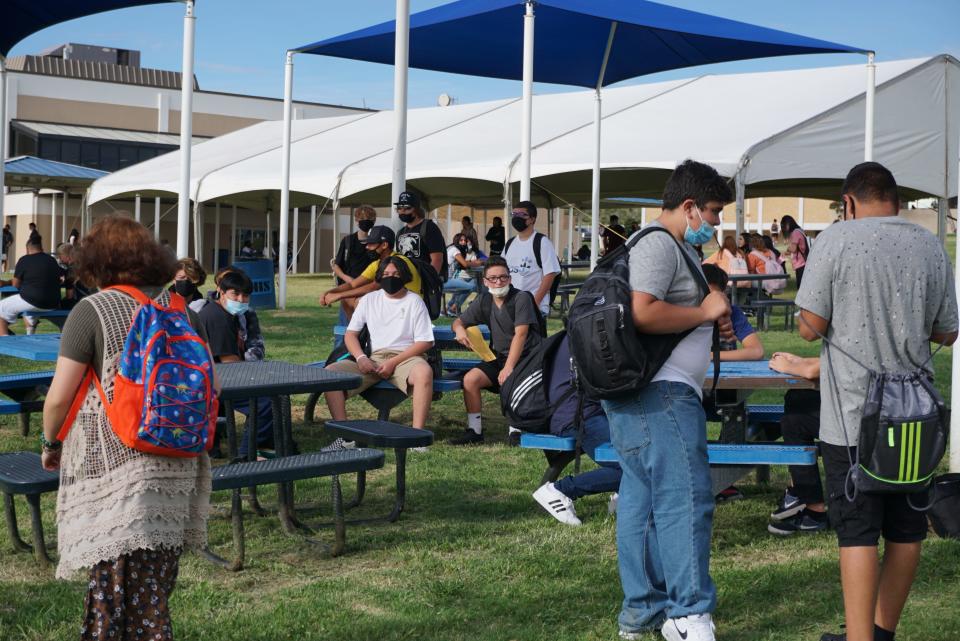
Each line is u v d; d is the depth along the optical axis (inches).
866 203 135.4
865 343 130.9
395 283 276.5
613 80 588.7
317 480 245.3
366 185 960.3
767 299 677.3
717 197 139.8
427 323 279.9
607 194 1159.0
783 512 202.2
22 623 150.9
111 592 119.4
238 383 199.2
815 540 198.8
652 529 147.8
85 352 118.3
